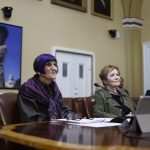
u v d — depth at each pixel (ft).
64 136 4.37
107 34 21.09
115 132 4.76
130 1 21.94
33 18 16.61
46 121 7.23
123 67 22.13
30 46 16.38
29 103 7.85
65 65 18.22
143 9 22.81
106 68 9.86
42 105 8.16
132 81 22.21
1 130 5.29
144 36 22.70
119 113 9.16
